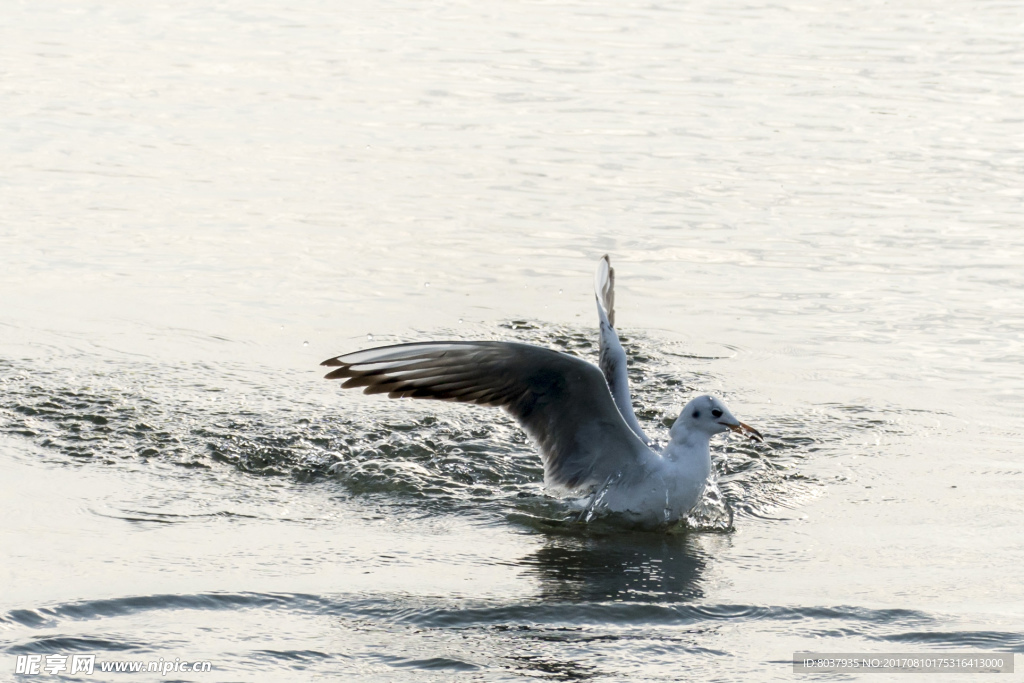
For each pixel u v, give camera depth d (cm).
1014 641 796
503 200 1958
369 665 754
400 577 891
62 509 990
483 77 2703
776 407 1270
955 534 985
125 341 1398
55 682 714
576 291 1611
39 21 3105
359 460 1136
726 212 1922
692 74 2769
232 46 2930
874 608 847
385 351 957
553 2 3541
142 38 2980
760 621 830
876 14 3428
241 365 1349
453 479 1111
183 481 1069
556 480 1054
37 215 1814
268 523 991
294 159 2133
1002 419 1236
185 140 2216
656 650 784
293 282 1608
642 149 2236
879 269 1692
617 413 1002
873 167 2152
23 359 1326
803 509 1046
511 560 937
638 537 997
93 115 2339
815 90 2644
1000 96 2594
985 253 1747
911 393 1305
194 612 813
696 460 1033
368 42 3008
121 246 1711
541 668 755
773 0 3609
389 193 1978
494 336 1454
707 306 1566
